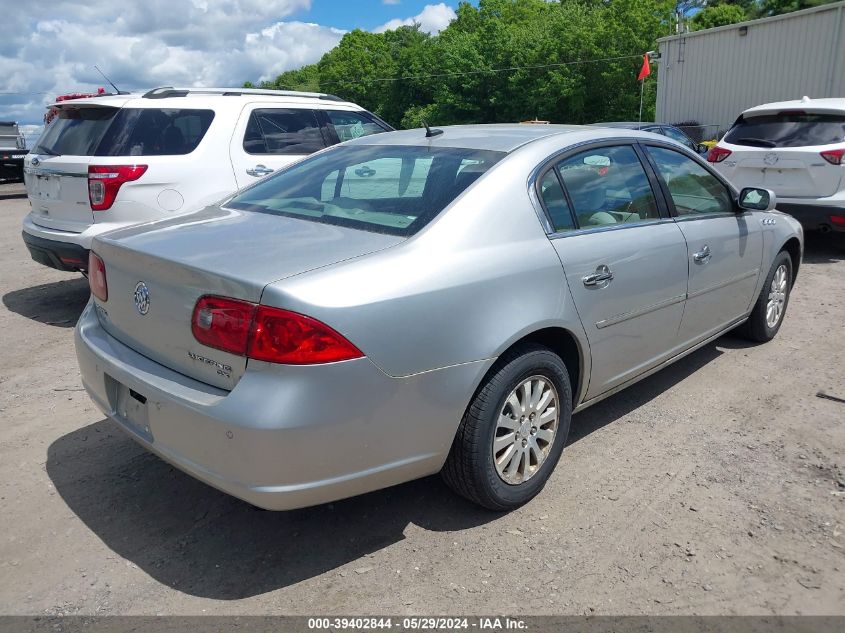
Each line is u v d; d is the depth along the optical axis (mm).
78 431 3932
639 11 40344
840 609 2504
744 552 2814
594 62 41594
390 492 3295
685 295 3951
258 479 2363
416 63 60531
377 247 2703
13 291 7227
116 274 2945
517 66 44844
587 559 2787
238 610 2523
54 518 3092
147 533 2990
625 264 3443
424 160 3340
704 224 4133
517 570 2729
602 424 3984
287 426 2316
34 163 6008
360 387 2436
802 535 2922
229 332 2404
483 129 3799
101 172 5516
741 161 8391
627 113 41625
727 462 3529
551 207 3207
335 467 2457
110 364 2854
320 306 2359
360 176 3422
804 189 7887
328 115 7297
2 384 4633
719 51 19281
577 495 3252
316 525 3043
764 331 5180
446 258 2730
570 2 47594
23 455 3650
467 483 2922
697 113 20172
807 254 8602
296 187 3572
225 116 6316
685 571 2705
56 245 5680
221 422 2361
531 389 3070
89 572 2730
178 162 5895
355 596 2592
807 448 3666
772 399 4289
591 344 3305
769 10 44000
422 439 2666
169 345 2672
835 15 16594
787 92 17906
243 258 2598
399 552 2850
